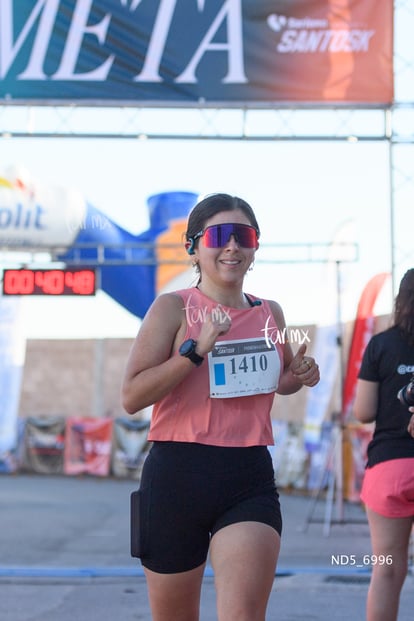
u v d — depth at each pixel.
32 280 13.95
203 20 10.50
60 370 33.56
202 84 10.52
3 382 22.64
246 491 3.81
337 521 13.48
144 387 3.78
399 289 5.12
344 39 10.53
